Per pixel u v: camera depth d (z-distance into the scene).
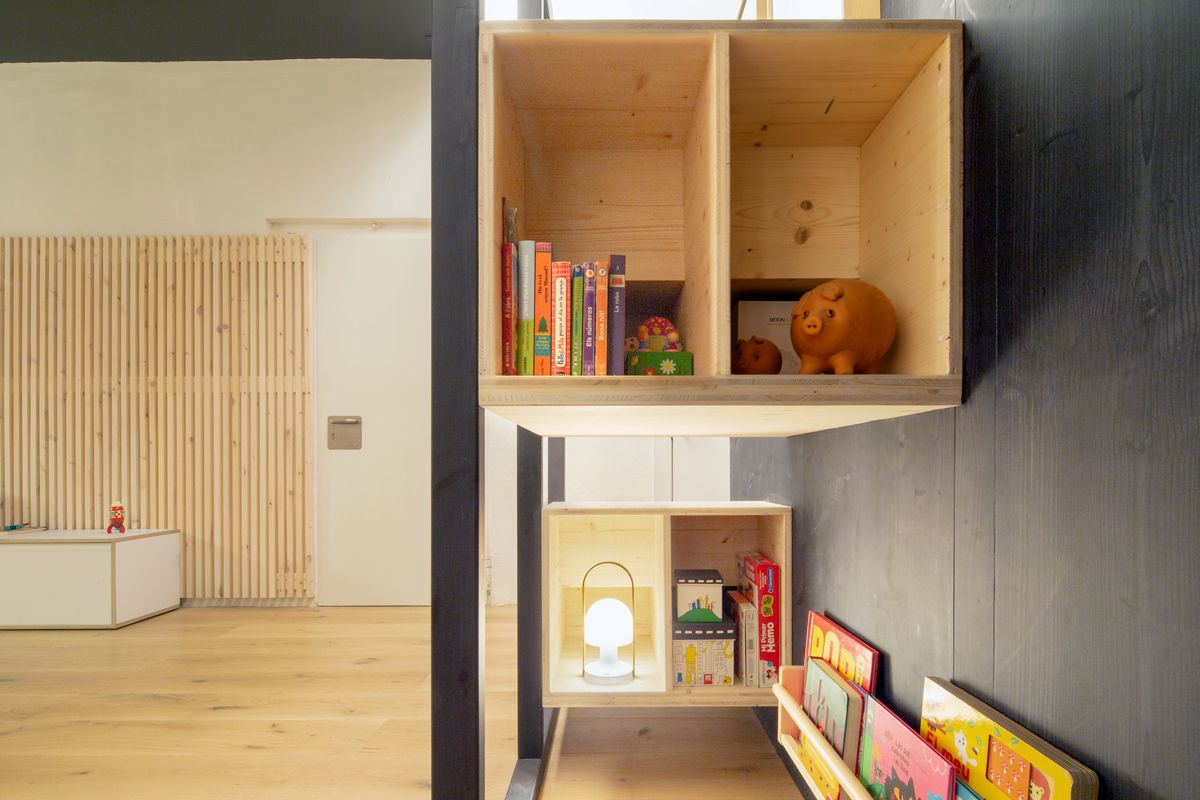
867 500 1.23
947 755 0.86
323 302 3.58
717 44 0.94
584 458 3.21
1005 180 0.82
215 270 3.56
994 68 0.85
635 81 1.08
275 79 3.60
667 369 1.09
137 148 3.62
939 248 0.95
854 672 1.21
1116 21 0.64
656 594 1.78
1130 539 0.61
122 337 3.58
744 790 1.58
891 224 1.12
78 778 1.74
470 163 0.93
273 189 3.60
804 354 1.05
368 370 3.57
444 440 0.92
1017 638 0.78
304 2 3.04
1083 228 0.68
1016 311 0.80
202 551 3.56
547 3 1.68
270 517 3.55
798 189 1.27
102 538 3.15
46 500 3.58
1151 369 0.59
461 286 0.93
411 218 3.59
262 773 1.76
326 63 3.59
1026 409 0.77
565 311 1.00
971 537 0.88
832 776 1.14
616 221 1.38
